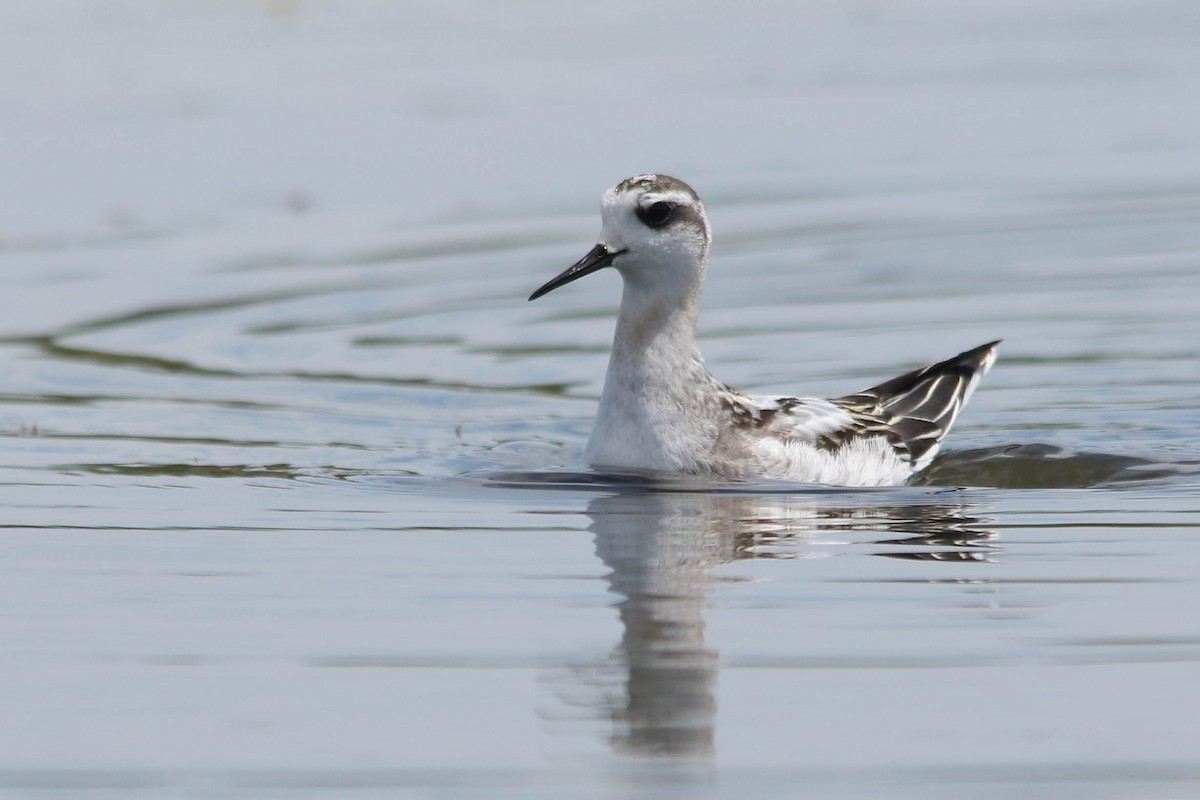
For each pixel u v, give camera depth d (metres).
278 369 17.58
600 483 13.34
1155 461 13.98
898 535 11.88
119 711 8.89
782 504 12.75
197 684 9.22
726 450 13.48
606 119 27.23
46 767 8.26
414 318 19.38
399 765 8.22
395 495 13.15
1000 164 25.14
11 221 22.89
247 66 30.34
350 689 9.12
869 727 8.56
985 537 11.80
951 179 24.42
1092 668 9.27
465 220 22.83
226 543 11.77
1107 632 9.79
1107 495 13.08
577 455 14.45
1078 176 24.48
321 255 21.66
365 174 24.69
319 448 14.79
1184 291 19.48
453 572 11.05
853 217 22.83
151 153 25.72
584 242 21.75
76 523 12.32
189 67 30.14
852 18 35.94
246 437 15.16
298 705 8.92
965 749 8.30
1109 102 28.48
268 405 16.28
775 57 31.75
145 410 16.06
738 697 8.93
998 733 8.48
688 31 34.06
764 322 18.89
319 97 28.44
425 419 15.86
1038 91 29.33
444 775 8.12
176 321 19.33
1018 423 15.40
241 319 19.39
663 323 13.51
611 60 31.23
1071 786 7.91
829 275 20.61
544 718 8.72
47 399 16.44
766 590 10.60
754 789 7.91
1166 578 10.74
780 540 11.73
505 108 27.84
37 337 18.69
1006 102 28.61
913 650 9.55
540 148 25.72
